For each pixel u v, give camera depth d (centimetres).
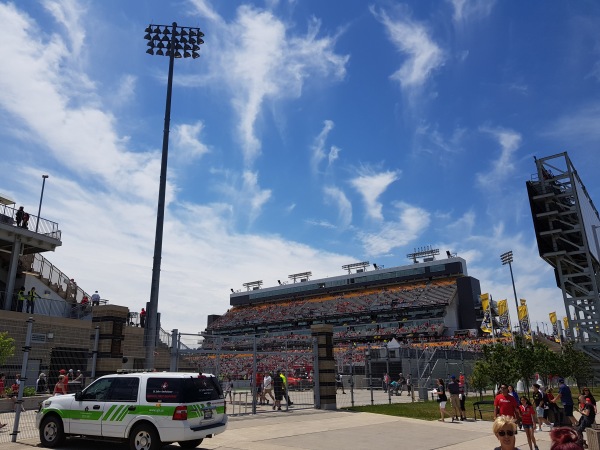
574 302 5091
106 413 1124
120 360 1738
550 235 5241
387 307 8775
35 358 2755
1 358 2142
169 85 2361
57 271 3928
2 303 3072
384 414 2084
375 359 4375
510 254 4672
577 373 3716
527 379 2406
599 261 4053
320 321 9431
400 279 9769
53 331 2891
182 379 1113
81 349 3044
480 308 8831
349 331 8669
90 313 3400
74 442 1241
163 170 2191
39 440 1273
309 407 2277
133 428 1095
